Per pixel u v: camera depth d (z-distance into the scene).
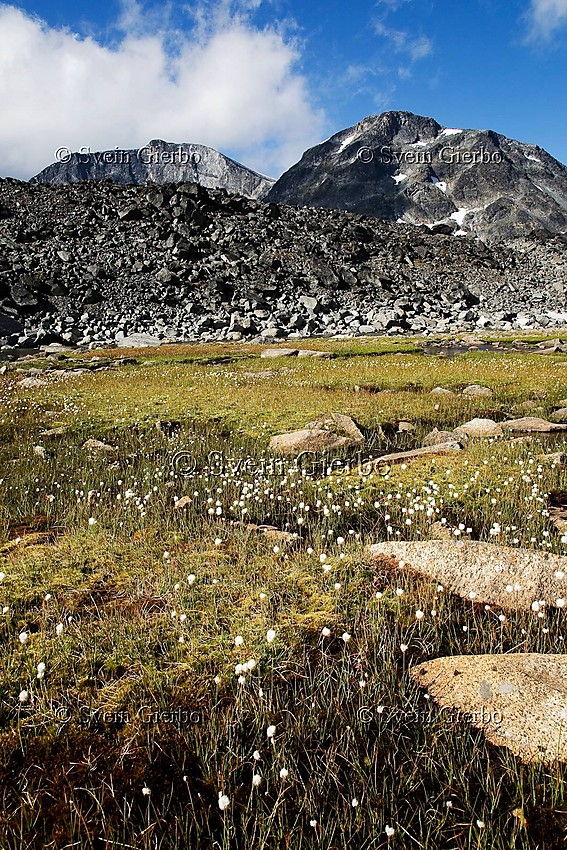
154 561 7.95
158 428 16.92
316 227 106.44
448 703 5.09
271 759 4.55
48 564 7.79
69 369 37.44
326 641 6.09
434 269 102.50
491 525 9.55
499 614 6.73
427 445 15.02
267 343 57.44
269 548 8.40
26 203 89.12
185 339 62.59
